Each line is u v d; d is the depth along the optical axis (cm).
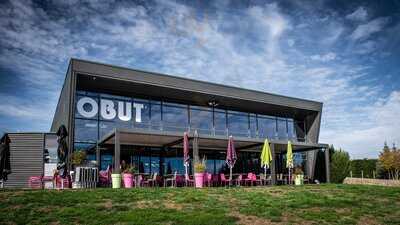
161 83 2458
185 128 2712
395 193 1720
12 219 1012
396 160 3928
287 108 3119
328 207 1337
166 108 2664
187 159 2039
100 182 1964
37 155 2266
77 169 1867
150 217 1045
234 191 1598
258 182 2478
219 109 2927
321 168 3225
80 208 1131
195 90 2591
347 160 3125
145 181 2045
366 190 1798
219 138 2278
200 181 1933
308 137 3353
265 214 1162
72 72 2183
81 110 2320
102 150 2348
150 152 2581
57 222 995
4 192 1374
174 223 1004
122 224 984
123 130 1973
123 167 2059
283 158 3275
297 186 1947
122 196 1330
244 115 3059
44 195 1312
